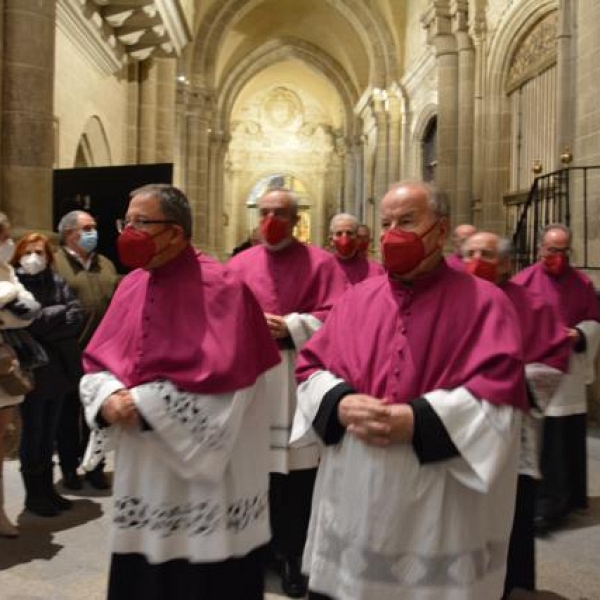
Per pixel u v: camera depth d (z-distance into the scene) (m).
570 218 8.88
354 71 29.44
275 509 3.77
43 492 4.79
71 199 8.29
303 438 2.35
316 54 30.72
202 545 2.33
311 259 4.08
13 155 6.61
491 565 2.19
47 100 6.77
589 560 4.26
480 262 3.62
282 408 3.74
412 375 2.11
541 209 11.11
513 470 2.19
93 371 2.53
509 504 2.20
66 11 8.77
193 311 2.41
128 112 12.38
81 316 4.86
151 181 8.12
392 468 2.06
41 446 4.75
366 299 2.32
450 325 2.13
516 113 13.48
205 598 2.40
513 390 2.02
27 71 6.60
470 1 14.45
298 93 37.31
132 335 2.47
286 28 29.78
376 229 23.44
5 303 4.01
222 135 29.67
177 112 22.11
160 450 2.31
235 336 2.39
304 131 37.62
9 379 4.04
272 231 3.93
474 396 2.01
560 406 4.74
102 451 2.43
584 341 4.83
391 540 2.05
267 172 37.53
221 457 2.32
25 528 4.53
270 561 3.99
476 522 2.10
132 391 2.31
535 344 3.72
